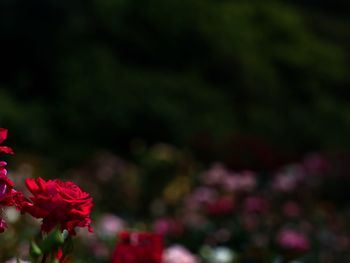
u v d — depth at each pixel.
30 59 13.08
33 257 1.61
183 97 13.55
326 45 17.58
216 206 7.05
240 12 16.64
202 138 11.26
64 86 12.88
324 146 14.54
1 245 4.07
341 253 7.36
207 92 13.89
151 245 2.96
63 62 13.12
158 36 14.47
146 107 12.88
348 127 15.20
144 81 13.31
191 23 14.70
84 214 1.75
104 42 13.95
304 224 7.73
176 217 8.12
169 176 9.54
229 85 14.43
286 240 5.92
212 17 15.14
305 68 16.20
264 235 6.84
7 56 13.03
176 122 12.95
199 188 9.10
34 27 13.10
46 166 10.61
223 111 13.83
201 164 10.55
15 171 9.25
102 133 12.67
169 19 14.60
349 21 21.06
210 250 5.69
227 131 13.54
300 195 9.16
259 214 7.44
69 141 12.40
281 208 8.60
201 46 14.63
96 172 9.88
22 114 12.00
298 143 14.41
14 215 4.55
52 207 1.74
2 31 12.94
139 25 14.36
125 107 12.81
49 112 12.49
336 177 10.62
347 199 10.56
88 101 12.72
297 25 17.53
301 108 15.29
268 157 10.84
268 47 16.27
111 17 14.09
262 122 14.16
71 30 13.47
